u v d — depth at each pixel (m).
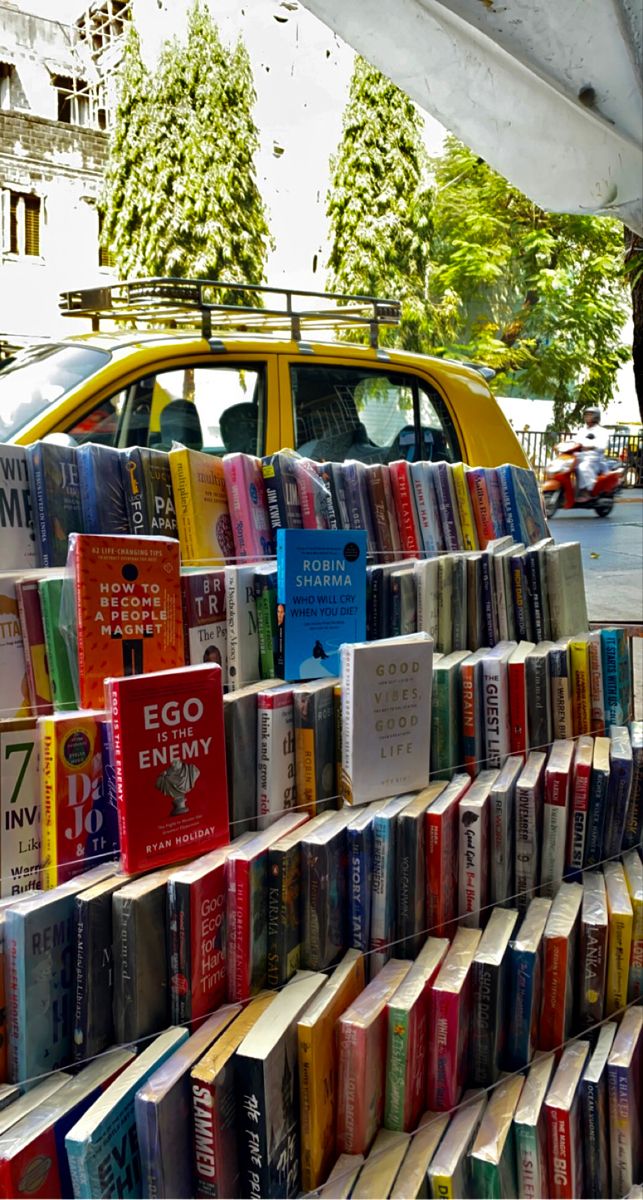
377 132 11.80
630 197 2.17
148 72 9.68
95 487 1.43
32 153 10.81
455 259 12.70
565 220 13.25
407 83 1.88
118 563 1.31
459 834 1.71
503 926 1.73
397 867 1.59
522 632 2.13
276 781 1.52
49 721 1.20
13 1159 1.00
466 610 2.00
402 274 12.10
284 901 1.40
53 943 1.15
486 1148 1.44
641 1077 1.81
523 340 13.50
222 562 1.61
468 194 12.99
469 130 2.00
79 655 1.27
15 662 1.25
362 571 1.72
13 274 10.95
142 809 1.25
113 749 1.24
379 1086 1.45
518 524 2.28
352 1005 1.44
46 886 1.21
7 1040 1.13
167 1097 1.12
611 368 14.27
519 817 1.83
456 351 12.73
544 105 1.94
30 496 1.35
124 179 9.80
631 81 1.81
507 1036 1.69
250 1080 1.20
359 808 1.62
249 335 3.80
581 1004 1.84
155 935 1.23
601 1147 1.67
